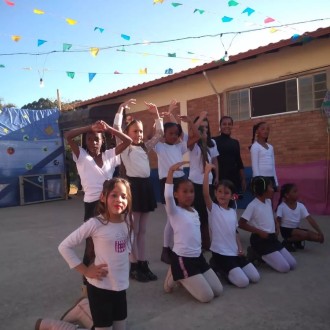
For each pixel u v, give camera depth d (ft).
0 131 37.24
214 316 10.82
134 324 10.50
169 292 12.62
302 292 12.28
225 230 13.51
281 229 16.98
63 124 40.14
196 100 31.91
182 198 12.76
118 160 13.12
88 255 9.68
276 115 26.78
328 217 23.18
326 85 24.13
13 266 16.34
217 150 18.12
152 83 33.42
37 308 11.91
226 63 28.07
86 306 9.78
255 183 15.14
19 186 37.76
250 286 12.95
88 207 12.24
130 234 9.24
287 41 23.80
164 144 16.19
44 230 24.00
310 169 24.64
